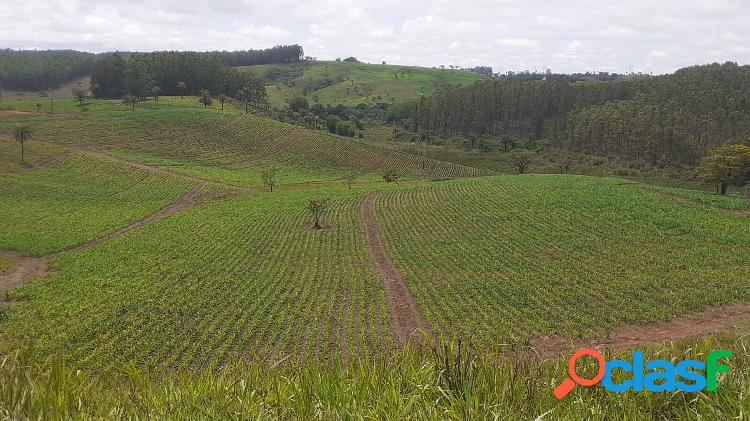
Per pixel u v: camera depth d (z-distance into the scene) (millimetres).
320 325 32156
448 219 63125
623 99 174250
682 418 4469
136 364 26516
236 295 38188
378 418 4203
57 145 106062
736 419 4098
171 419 4223
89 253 52031
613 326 29141
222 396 4723
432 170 122625
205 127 132125
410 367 5238
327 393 4742
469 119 180000
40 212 69625
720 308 30562
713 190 91062
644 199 64000
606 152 142125
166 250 52312
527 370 5219
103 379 5371
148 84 169000
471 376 4934
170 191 87188
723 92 147000
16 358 4844
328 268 46062
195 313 34500
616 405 4777
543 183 79812
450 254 48594
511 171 122688
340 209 73688
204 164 112438
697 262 40656
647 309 31188
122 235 60438
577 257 44469
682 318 29516
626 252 44844
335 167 122500
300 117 182750
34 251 53156
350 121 186375
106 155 105312
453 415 4133
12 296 38531
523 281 39031
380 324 32281
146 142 118125
